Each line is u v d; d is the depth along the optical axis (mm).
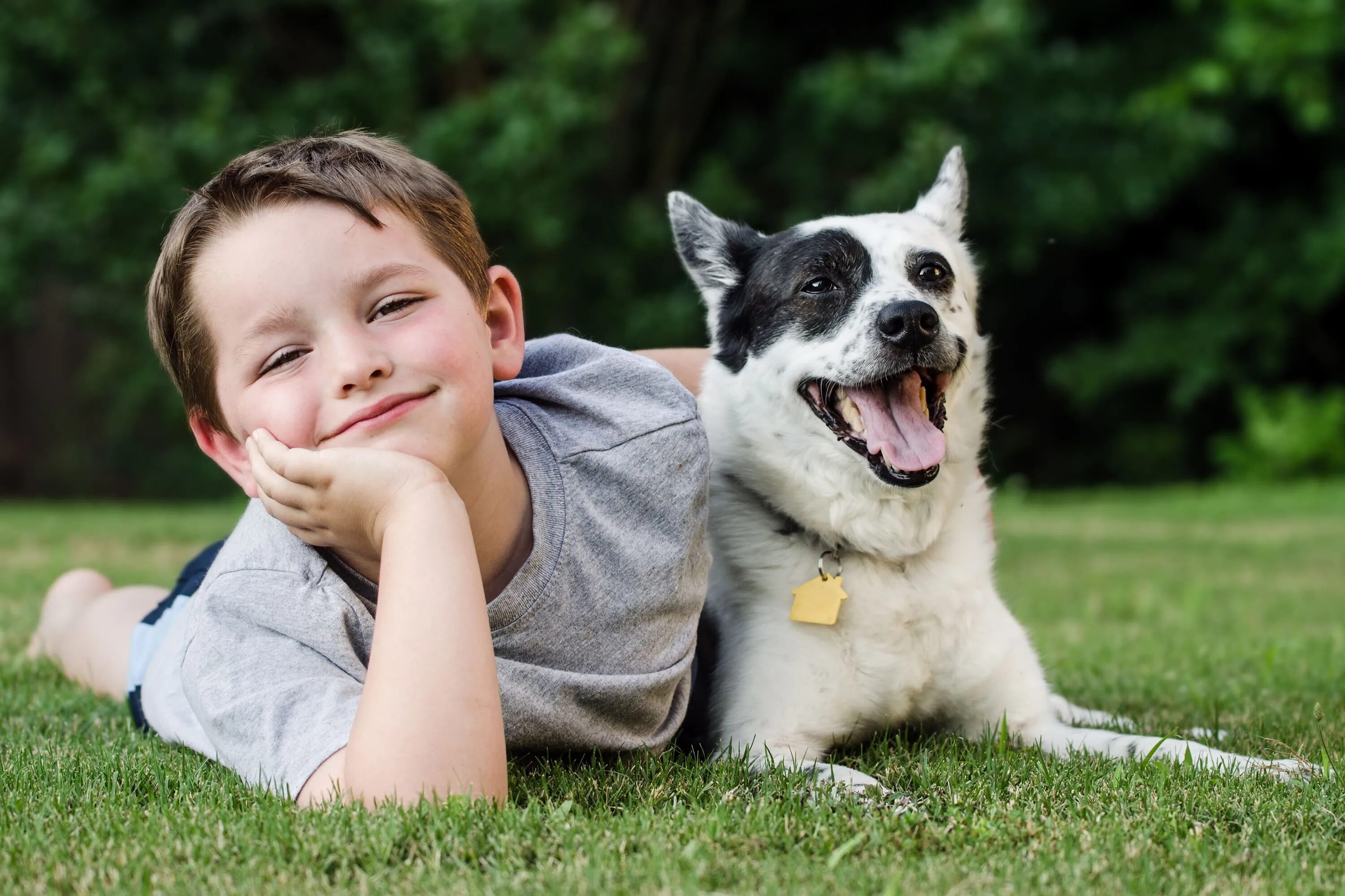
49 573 5969
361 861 1667
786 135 13227
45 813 1920
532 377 2531
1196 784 2156
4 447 14156
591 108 11055
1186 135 12477
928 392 3020
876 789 2098
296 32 12820
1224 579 6629
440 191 2209
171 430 13977
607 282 12234
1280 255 13734
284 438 2020
